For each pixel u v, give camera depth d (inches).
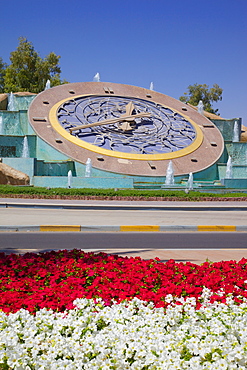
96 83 1599.4
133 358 182.7
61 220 657.6
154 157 1226.0
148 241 518.0
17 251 439.2
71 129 1249.4
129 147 1251.8
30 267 335.0
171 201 944.3
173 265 338.0
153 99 1593.3
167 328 208.2
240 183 1204.5
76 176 1146.0
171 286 269.7
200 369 168.9
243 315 223.1
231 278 302.2
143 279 301.6
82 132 1277.1
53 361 174.4
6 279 303.6
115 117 1392.7
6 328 200.4
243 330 200.4
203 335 197.9
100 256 379.2
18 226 587.8
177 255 426.6
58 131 1246.9
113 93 1560.0
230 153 1456.7
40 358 180.1
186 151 1298.0
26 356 175.9
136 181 1148.5
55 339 189.3
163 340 192.9
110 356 180.9
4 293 262.4
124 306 234.8
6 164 1093.1
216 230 625.6
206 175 1269.7
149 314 219.5
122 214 759.1
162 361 172.4
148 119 1435.8
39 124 1270.9
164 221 673.0
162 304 240.5
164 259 404.5
